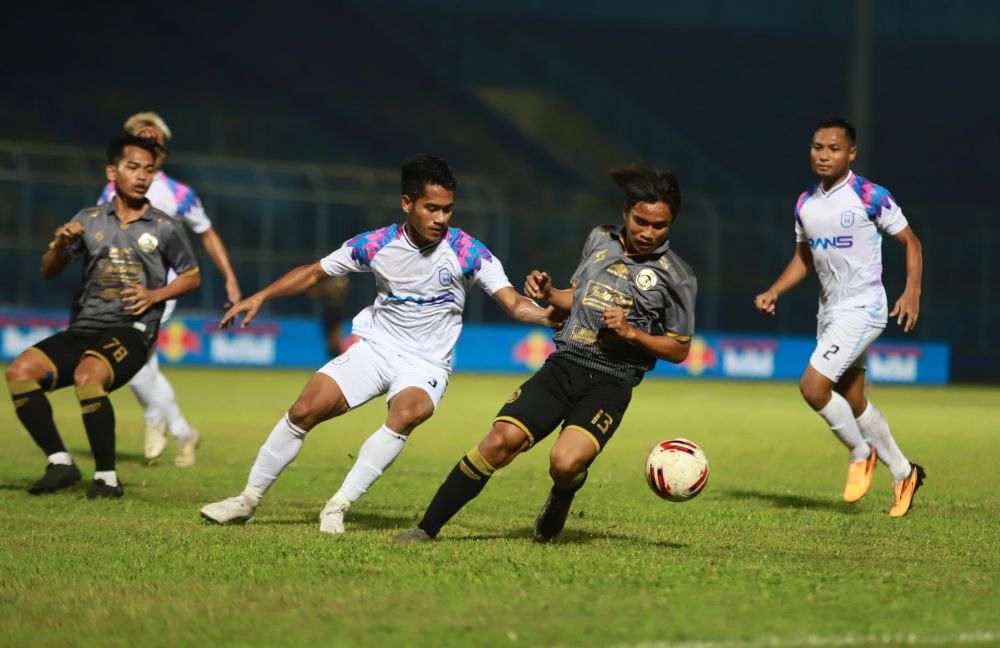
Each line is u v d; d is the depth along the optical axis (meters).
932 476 36.06
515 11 166.88
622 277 21.23
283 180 107.62
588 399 21.17
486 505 27.62
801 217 27.97
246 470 34.00
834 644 14.52
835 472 37.03
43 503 26.30
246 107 144.38
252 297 22.50
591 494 29.91
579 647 14.33
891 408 71.94
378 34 157.75
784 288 28.67
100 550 20.28
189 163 102.62
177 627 15.26
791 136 166.00
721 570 19.02
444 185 21.56
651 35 170.75
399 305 22.58
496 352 104.94
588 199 137.38
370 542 21.25
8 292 96.62
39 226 97.12
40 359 27.30
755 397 79.38
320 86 150.75
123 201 27.62
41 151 97.56
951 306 115.12
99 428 27.12
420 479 32.88
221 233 103.62
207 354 99.44
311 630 15.09
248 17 153.12
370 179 106.00
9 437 42.97
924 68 171.88
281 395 68.75
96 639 14.69
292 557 19.69
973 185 163.50
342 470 35.03
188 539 21.44
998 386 105.25
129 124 33.81
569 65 167.50
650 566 19.28
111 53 145.00
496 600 16.73
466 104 155.38
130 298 26.91
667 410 65.75
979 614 16.28
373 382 22.66
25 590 17.28
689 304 21.05
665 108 166.75
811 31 172.62
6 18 142.75
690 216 111.44
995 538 23.41
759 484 33.50
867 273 27.33
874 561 20.39
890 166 164.62
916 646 14.49
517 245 107.31
